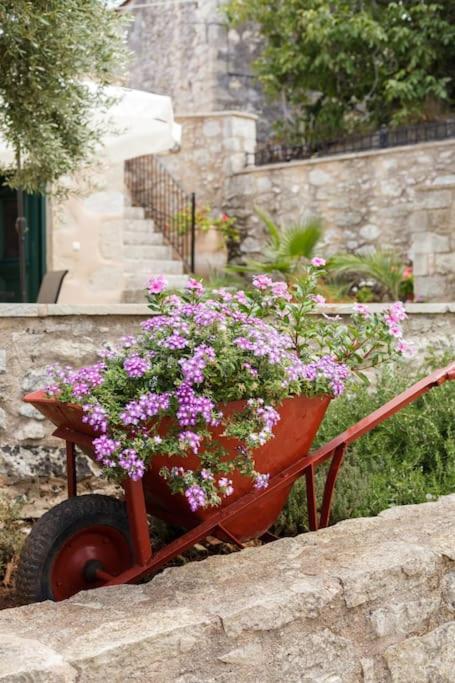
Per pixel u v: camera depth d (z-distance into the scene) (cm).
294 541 305
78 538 297
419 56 1234
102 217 939
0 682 205
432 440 420
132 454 265
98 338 421
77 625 241
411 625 281
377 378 462
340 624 264
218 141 1245
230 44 1534
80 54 477
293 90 1352
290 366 292
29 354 407
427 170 1060
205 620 240
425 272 862
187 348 286
